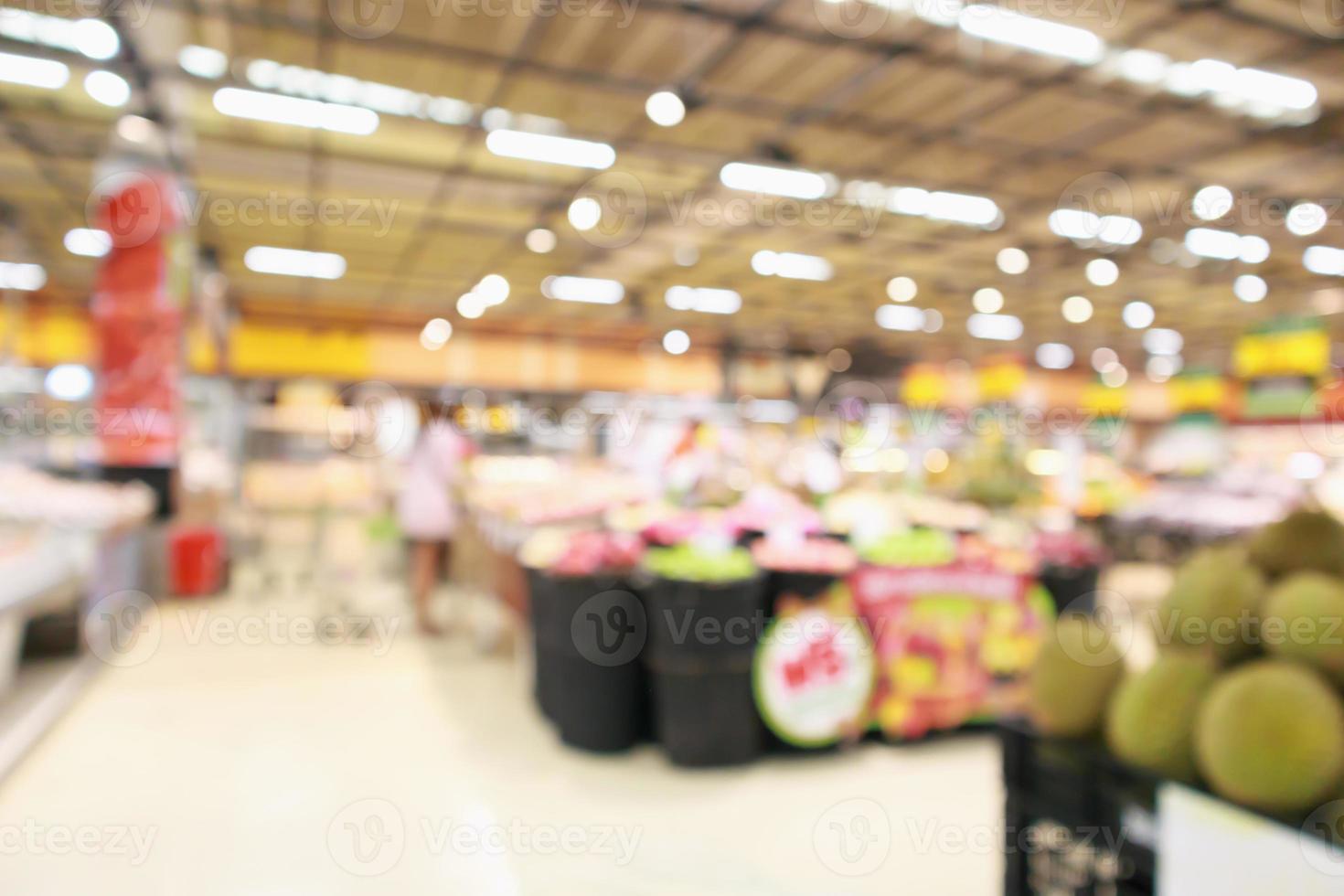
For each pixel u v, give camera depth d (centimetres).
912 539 423
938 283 1279
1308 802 120
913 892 253
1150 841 140
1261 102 651
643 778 344
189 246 748
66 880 254
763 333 1800
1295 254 1066
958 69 610
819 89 646
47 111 676
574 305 1484
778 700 368
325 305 1430
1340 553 146
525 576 504
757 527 452
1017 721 164
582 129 726
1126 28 545
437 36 569
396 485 698
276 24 546
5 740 348
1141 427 1506
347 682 474
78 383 853
